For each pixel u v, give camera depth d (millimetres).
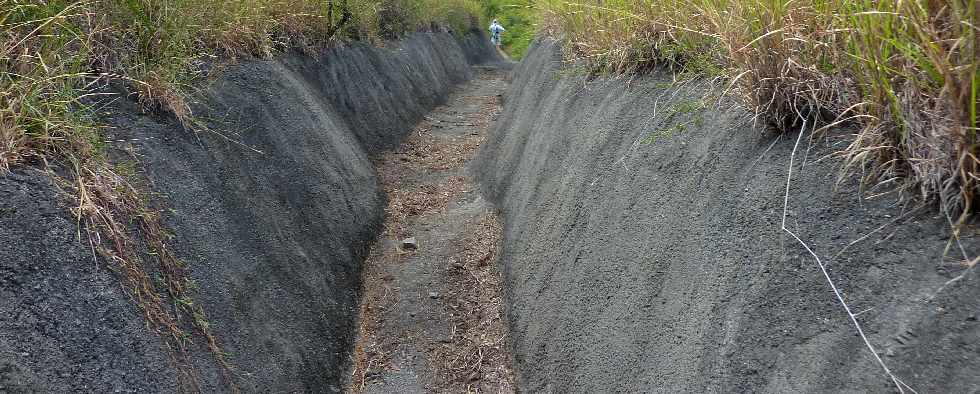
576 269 3160
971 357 1333
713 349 1939
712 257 2176
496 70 14414
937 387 1352
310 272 3682
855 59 1854
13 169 2314
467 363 3414
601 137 3697
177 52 3699
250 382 2693
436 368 3402
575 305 2994
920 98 1623
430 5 12352
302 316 3336
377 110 7074
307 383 3025
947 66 1440
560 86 5195
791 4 2188
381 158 6469
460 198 5711
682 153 2762
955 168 1527
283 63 5449
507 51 19328
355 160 5391
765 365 1746
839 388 1523
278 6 5602
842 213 1818
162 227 2742
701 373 1937
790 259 1857
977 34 1401
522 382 3129
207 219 3084
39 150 2459
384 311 3898
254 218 3484
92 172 2531
